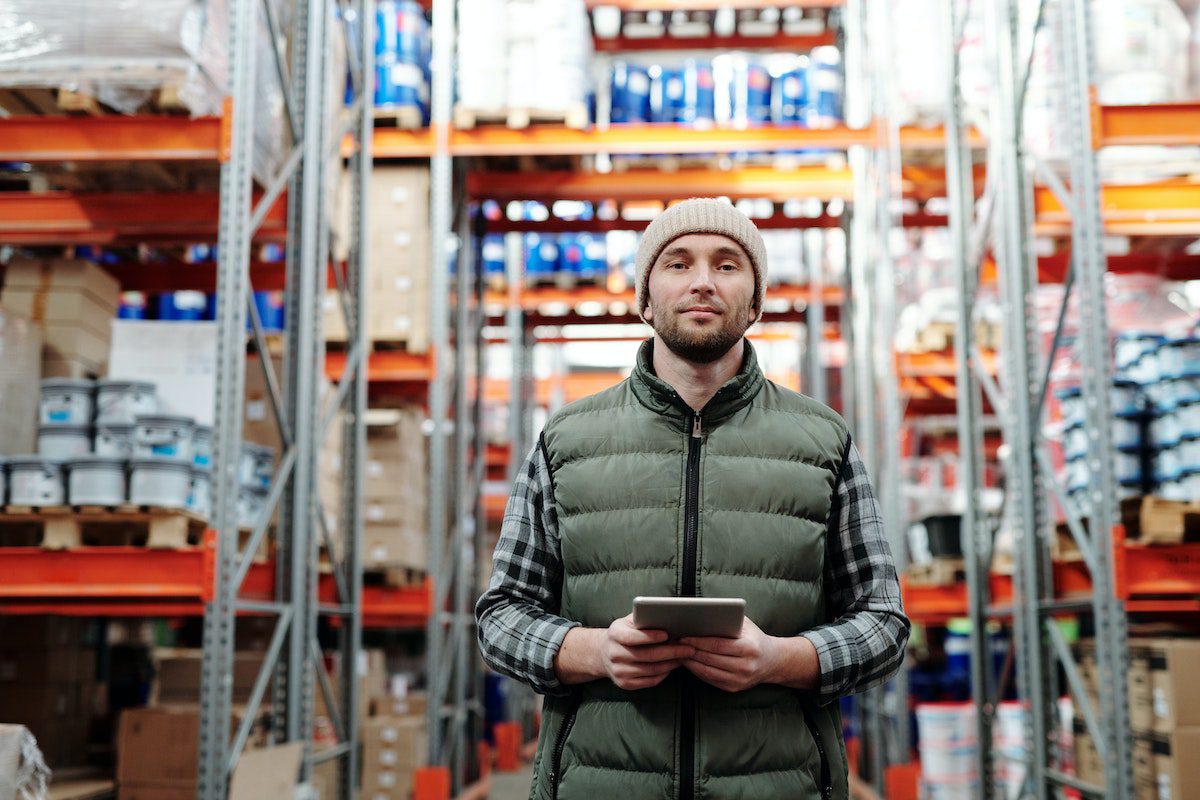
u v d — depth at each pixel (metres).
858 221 8.14
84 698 5.83
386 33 7.47
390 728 7.37
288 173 4.96
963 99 6.62
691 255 2.17
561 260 10.55
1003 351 6.30
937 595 7.39
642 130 7.38
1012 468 5.36
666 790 2.03
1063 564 5.08
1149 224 5.58
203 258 7.16
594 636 2.03
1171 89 5.22
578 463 2.21
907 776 7.40
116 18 4.33
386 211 7.39
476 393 9.24
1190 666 4.43
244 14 4.48
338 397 5.84
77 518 4.41
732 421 2.20
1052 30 5.48
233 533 4.26
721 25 9.19
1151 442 4.91
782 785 2.04
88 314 5.05
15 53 4.33
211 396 4.78
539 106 7.25
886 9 7.37
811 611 2.14
